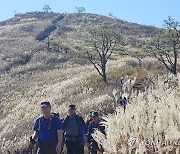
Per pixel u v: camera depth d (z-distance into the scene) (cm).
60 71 5778
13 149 1838
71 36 9594
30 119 2612
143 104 638
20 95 4528
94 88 3462
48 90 4184
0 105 4153
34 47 8062
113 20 12694
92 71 4812
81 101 2769
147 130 536
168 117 526
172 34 3888
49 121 729
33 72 6212
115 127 596
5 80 5831
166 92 773
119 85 3148
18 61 7081
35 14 14125
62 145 750
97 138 584
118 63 5022
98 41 4203
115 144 550
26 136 2128
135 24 12088
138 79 3175
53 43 8394
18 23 12694
